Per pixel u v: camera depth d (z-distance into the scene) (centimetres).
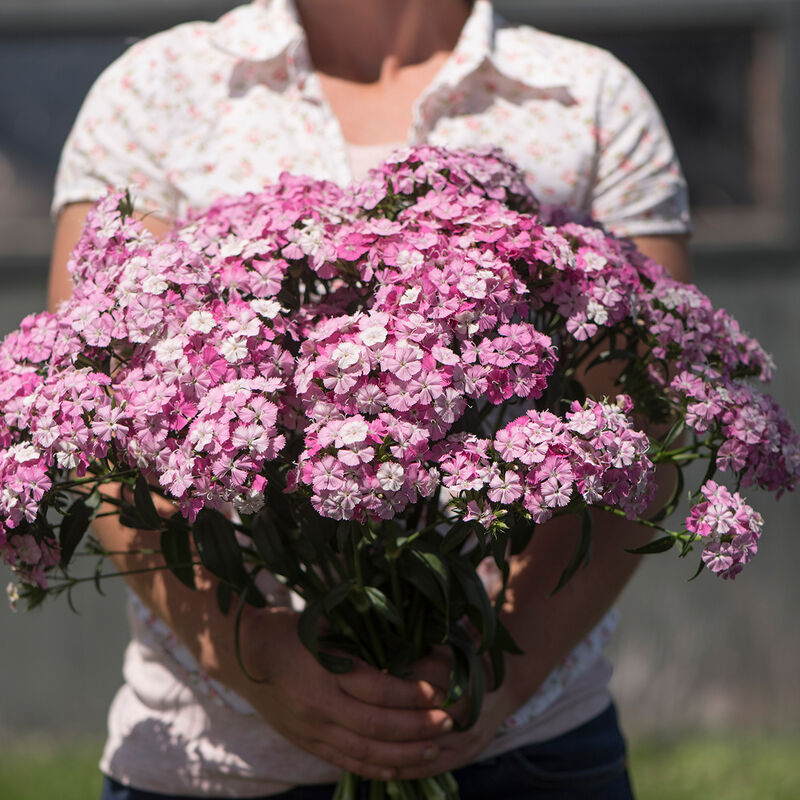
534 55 169
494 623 130
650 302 131
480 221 125
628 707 403
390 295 116
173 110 163
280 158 160
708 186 411
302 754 155
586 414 114
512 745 156
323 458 111
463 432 117
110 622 398
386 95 170
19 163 407
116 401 116
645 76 407
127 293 119
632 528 157
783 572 402
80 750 386
